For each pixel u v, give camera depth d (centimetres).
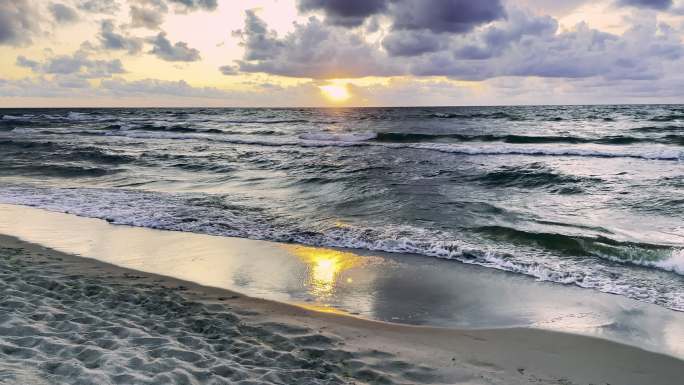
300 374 397
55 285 606
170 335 467
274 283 666
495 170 1600
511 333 516
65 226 980
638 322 540
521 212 1070
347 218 1048
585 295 622
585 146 2219
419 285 663
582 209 1090
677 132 2817
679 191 1222
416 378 409
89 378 347
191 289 627
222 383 365
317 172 1684
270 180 1566
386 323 539
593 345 487
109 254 789
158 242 868
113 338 440
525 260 748
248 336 480
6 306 513
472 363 445
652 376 427
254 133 3578
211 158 2119
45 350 402
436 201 1194
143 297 580
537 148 2127
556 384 409
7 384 327
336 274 707
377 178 1529
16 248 813
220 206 1181
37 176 1730
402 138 2859
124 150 2461
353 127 3984
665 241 839
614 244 804
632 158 1872
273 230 949
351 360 437
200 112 9431
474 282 672
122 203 1209
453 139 2762
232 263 752
